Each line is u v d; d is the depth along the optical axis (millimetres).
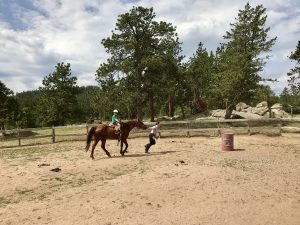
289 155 17141
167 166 14711
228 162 15492
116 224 8602
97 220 8883
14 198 11086
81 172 14281
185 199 10336
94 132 17141
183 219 8836
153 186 11641
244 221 8680
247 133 25766
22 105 67438
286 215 9023
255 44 34281
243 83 33250
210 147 20172
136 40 31953
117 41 31703
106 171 14297
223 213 9203
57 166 15688
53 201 10578
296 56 27328
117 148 20797
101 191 11367
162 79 32125
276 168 14180
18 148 23656
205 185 11633
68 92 44031
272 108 46469
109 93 30969
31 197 11125
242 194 10688
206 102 49688
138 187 11609
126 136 17609
